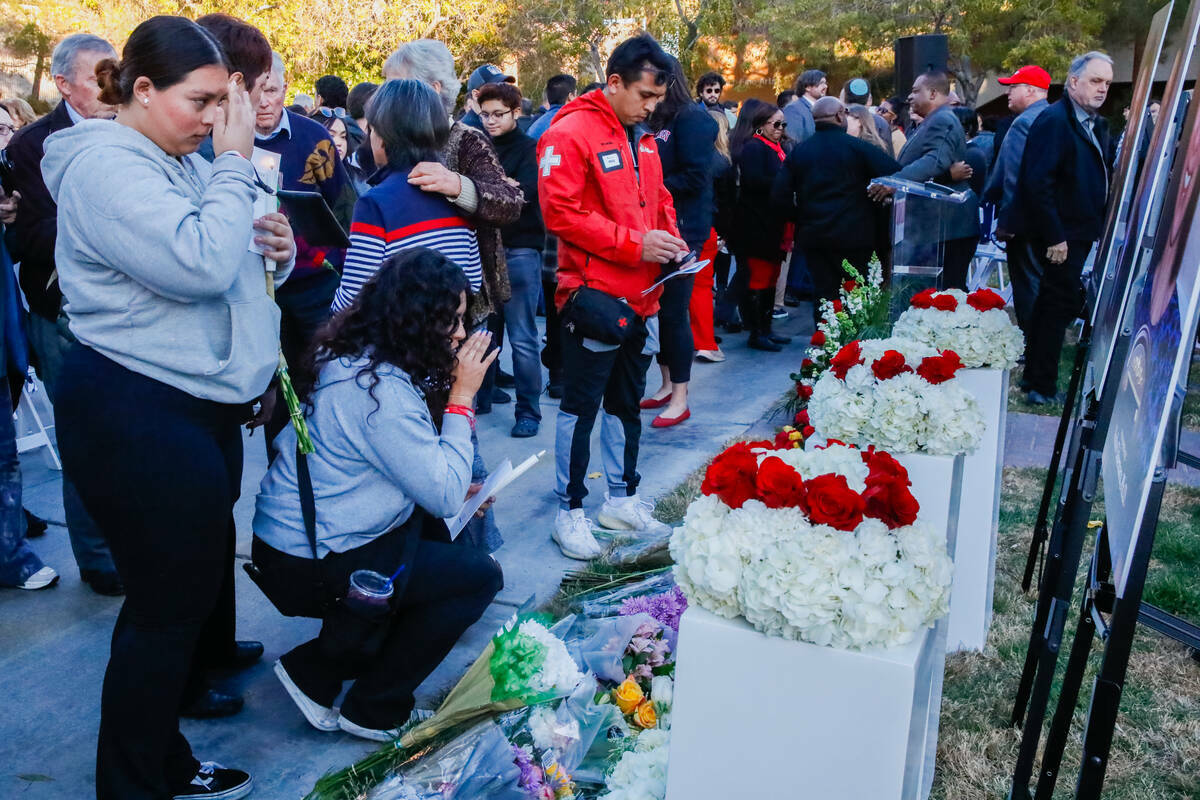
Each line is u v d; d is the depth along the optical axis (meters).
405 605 2.62
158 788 2.23
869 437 2.81
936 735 2.44
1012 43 18.84
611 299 3.55
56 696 2.90
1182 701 2.96
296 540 2.48
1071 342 8.03
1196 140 1.53
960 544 3.16
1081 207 5.68
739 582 1.75
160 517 2.07
